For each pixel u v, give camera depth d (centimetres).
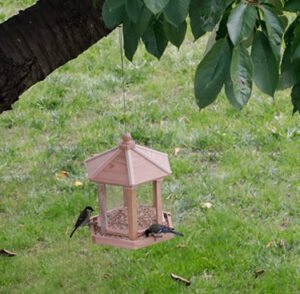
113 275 841
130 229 608
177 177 1034
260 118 1199
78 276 843
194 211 953
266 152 1097
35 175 1060
